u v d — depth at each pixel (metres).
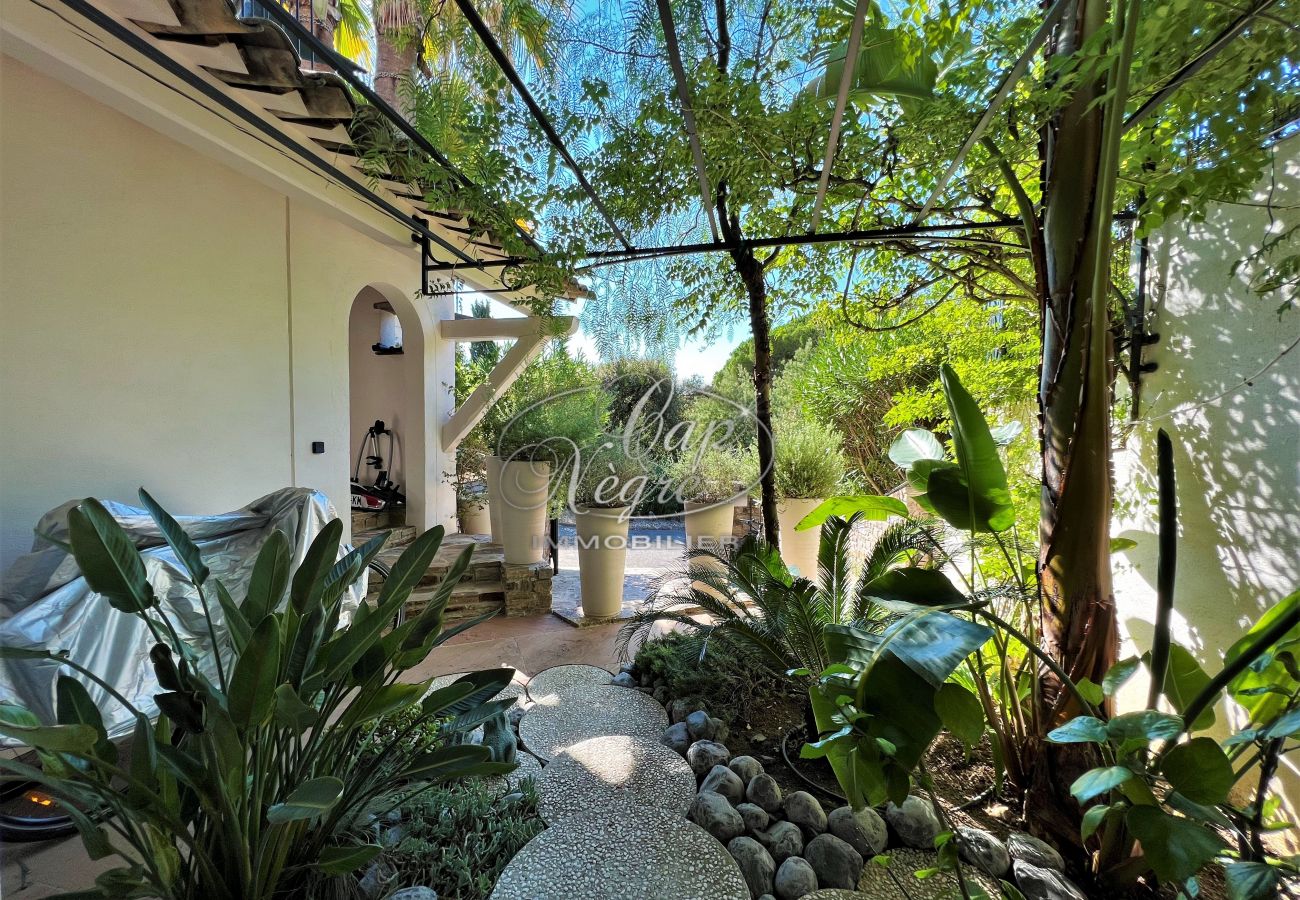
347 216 3.21
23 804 1.87
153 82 1.99
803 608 2.46
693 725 2.55
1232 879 1.07
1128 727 1.17
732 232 2.68
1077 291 1.72
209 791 1.20
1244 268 1.89
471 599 4.36
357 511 5.22
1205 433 2.02
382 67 2.66
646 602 2.96
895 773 1.35
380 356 5.75
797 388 6.71
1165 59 1.49
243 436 3.15
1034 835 1.85
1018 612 2.43
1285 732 1.10
